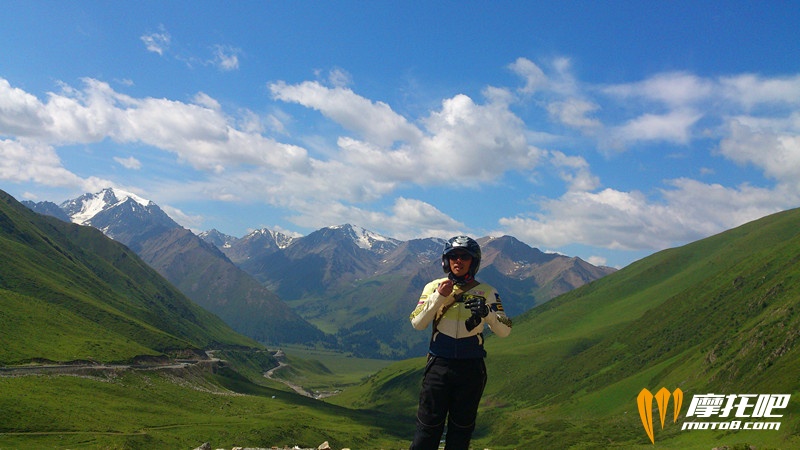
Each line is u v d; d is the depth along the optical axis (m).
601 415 198.38
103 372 184.00
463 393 8.14
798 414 95.12
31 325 199.38
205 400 199.75
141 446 120.25
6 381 146.38
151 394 182.38
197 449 24.58
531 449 152.25
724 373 153.25
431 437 8.23
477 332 8.18
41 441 109.69
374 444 178.38
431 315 8.20
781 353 135.00
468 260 8.32
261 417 190.38
